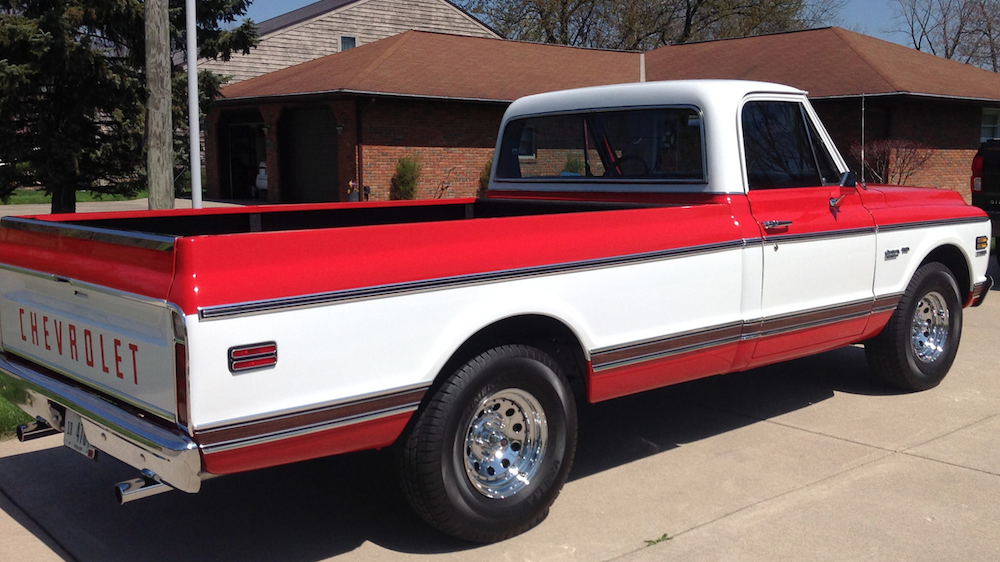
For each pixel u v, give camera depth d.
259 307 3.06
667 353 4.47
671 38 43.56
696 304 4.58
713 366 4.80
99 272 3.37
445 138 22.02
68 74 13.68
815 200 5.26
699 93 4.93
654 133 5.23
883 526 4.00
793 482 4.55
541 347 4.14
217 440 3.02
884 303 5.76
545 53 26.22
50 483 4.66
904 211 5.88
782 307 5.06
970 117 22.50
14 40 13.27
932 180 21.86
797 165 5.27
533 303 3.85
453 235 3.62
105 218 4.53
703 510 4.21
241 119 25.67
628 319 4.27
